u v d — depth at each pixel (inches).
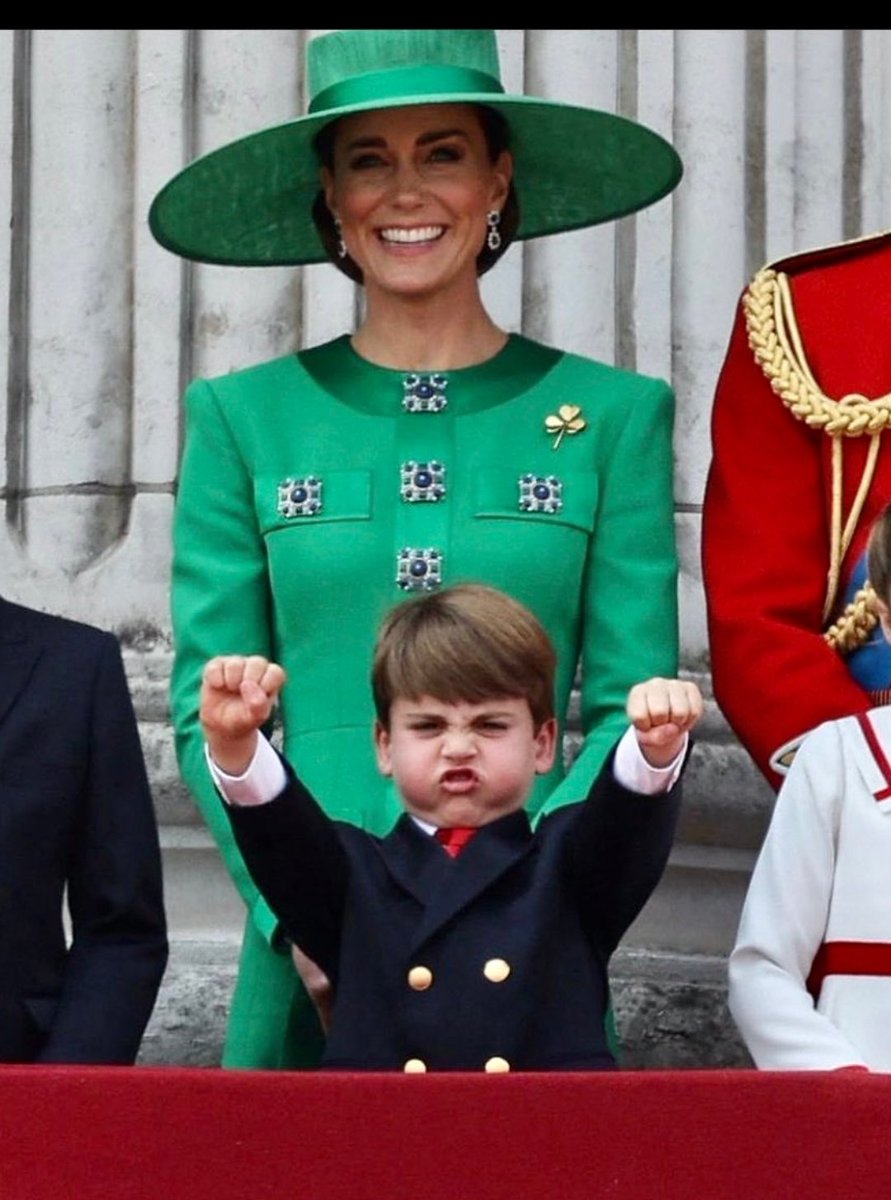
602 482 390.3
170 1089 283.4
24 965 347.9
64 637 360.8
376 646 351.9
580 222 420.2
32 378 481.7
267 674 326.0
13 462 481.4
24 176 485.7
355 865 338.3
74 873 355.9
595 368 397.7
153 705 465.1
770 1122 283.9
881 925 344.2
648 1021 455.2
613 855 333.4
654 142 406.6
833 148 501.4
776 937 345.7
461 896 333.4
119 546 476.7
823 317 406.6
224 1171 282.7
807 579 395.9
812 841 348.5
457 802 340.5
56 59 485.7
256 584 389.1
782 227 496.1
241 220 415.2
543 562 383.9
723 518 402.3
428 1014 329.4
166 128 482.0
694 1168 283.3
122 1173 282.4
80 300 481.4
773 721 383.9
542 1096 284.4
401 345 396.5
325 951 340.5
